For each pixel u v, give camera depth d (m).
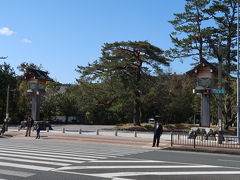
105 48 43.59
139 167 11.16
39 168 10.58
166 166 11.60
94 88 43.97
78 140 25.02
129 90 42.44
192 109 64.00
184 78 60.41
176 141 24.11
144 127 43.78
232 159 14.95
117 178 9.05
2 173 9.58
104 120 65.06
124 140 25.23
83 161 12.53
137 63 44.44
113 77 43.81
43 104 63.38
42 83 38.44
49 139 25.88
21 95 59.53
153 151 18.05
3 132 29.80
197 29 43.25
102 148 19.06
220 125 22.45
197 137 26.42
